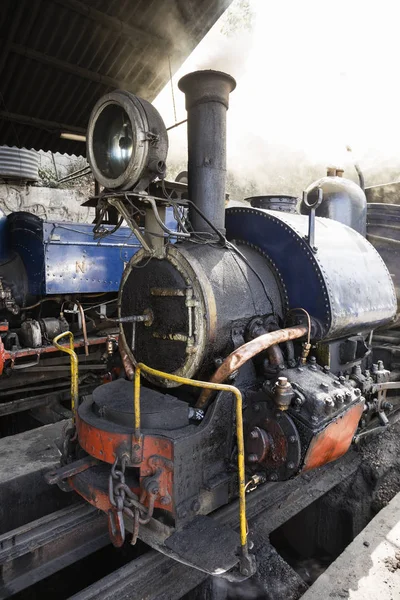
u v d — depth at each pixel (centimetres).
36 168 1188
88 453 276
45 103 704
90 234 659
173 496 241
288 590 279
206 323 273
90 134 285
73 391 315
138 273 314
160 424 258
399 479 395
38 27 563
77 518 304
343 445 283
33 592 351
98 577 376
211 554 223
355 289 332
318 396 256
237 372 278
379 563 277
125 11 574
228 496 279
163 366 299
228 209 363
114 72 676
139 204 321
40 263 617
